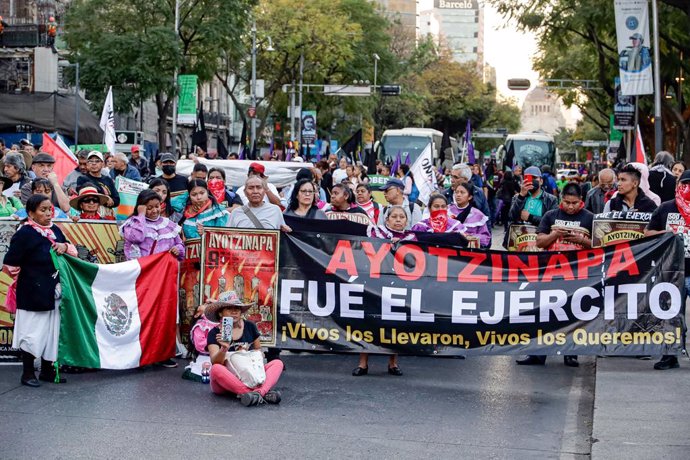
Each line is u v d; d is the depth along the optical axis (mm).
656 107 28797
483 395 9555
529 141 55406
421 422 8453
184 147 66938
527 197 13734
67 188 14125
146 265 10500
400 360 11414
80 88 42188
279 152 40969
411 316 10266
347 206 11789
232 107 79750
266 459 7258
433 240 11023
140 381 9906
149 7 42719
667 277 10141
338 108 71000
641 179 11406
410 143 48062
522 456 7496
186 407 8805
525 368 10984
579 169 85625
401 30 92688
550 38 40031
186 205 12117
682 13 34875
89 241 11195
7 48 45156
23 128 30438
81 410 8617
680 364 10727
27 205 9586
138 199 10773
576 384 10148
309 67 61219
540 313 10180
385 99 85125
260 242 10453
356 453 7469
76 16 42938
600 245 11141
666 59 36844
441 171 34969
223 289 10445
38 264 9484
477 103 100562
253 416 8539
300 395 9414
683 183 10414
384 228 11172
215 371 9078
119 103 41062
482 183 26172
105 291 10188
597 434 7824
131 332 10344
